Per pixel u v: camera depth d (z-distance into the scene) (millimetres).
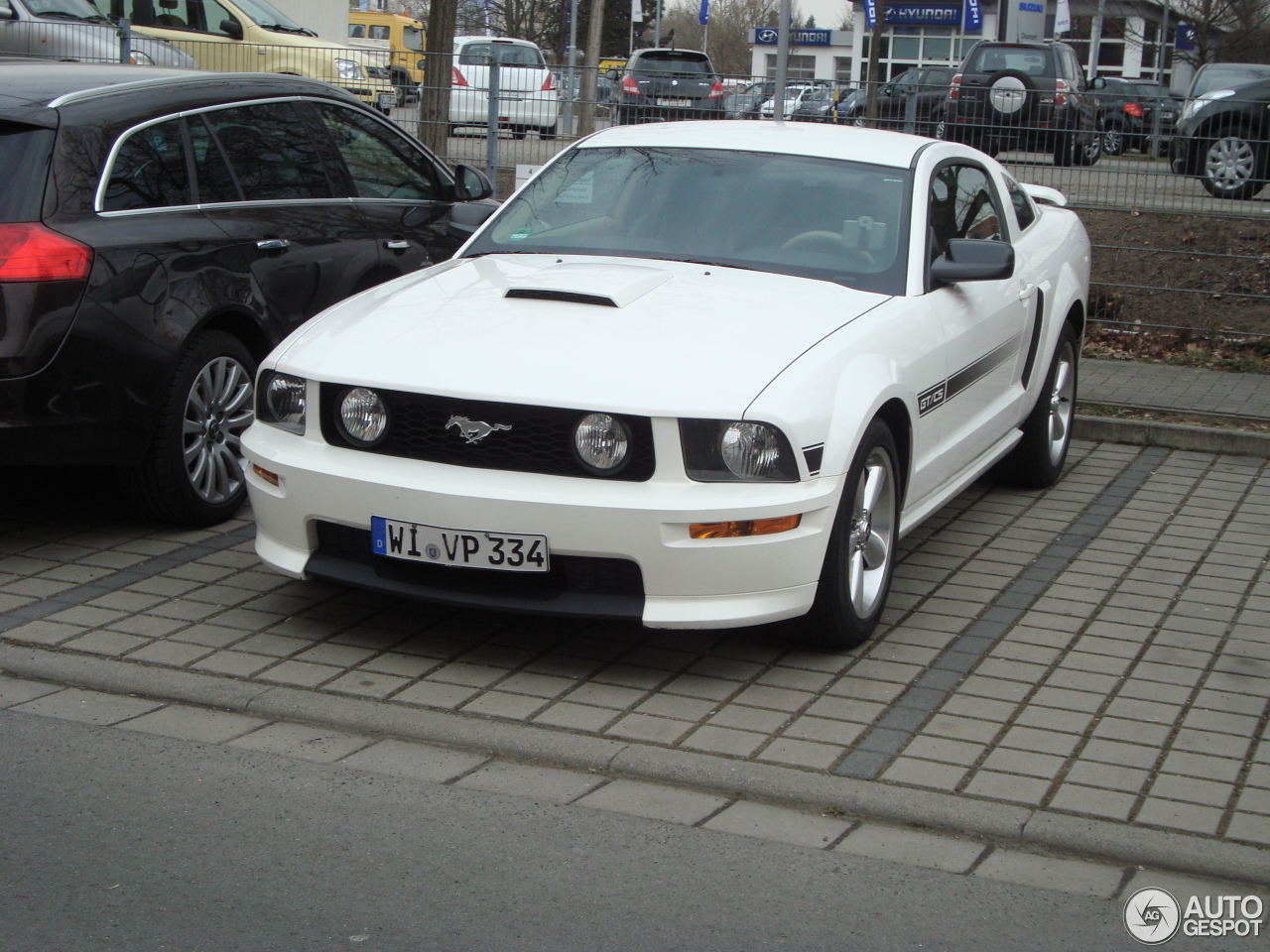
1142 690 4578
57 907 3141
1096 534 6379
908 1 43625
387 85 10914
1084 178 9523
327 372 4555
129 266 5453
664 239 5520
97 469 6816
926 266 5418
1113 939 3166
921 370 5039
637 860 3447
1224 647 4996
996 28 42844
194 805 3666
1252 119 9164
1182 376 9406
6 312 5090
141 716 4223
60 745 4000
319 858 3408
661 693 4445
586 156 6113
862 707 4375
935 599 5430
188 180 5984
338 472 4473
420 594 4461
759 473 4262
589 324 4625
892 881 3393
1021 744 4137
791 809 3760
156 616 4973
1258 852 3518
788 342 4578
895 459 4938
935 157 5973
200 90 6258
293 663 4590
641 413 4203
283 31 17234
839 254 5363
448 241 7441
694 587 4277
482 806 3711
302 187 6645
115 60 13688
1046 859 3541
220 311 5859
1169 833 3607
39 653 4594
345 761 3967
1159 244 9695
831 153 5859
